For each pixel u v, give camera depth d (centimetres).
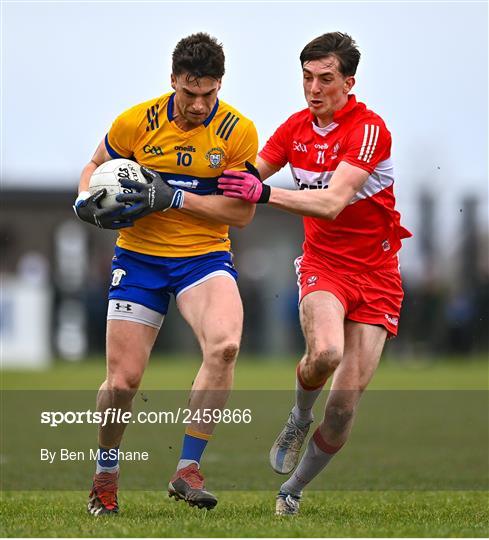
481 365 8725
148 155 2391
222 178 2353
